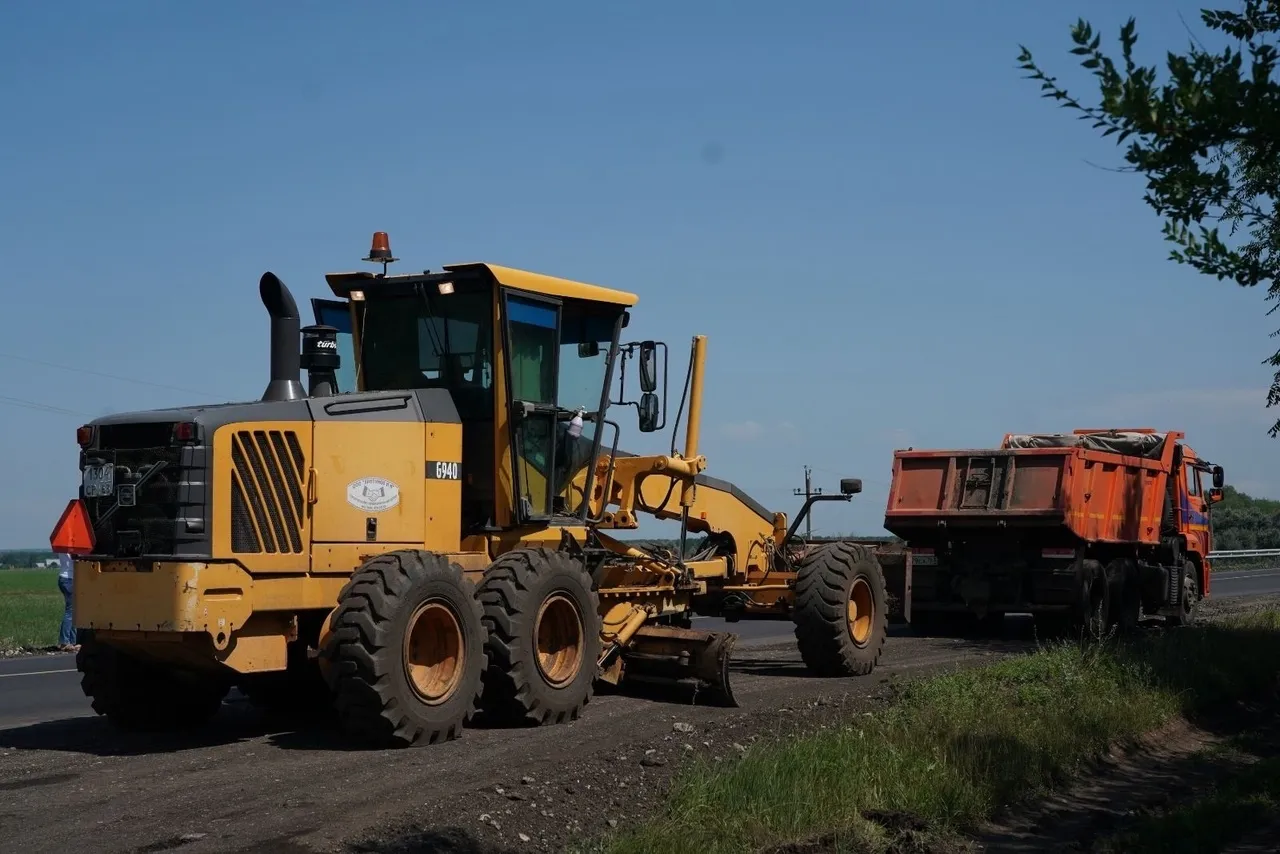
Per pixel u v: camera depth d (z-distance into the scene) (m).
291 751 8.42
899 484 18.39
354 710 8.29
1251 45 4.36
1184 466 20.77
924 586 18.45
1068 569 17.38
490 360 9.94
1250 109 4.16
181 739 9.07
